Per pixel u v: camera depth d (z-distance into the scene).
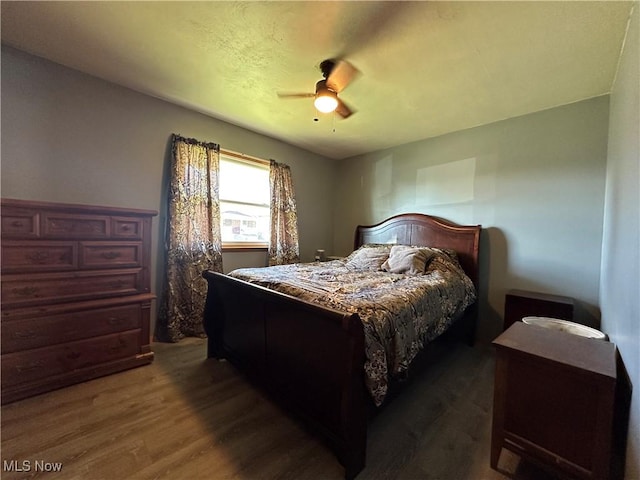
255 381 1.93
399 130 3.28
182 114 2.88
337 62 2.01
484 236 3.01
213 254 3.06
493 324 2.93
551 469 1.17
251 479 1.25
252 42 1.84
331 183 4.58
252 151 3.48
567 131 2.52
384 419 1.69
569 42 1.71
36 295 1.82
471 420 1.69
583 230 2.44
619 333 1.40
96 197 2.40
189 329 2.91
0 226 1.70
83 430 1.52
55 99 2.18
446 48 1.82
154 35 1.81
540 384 1.20
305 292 1.78
